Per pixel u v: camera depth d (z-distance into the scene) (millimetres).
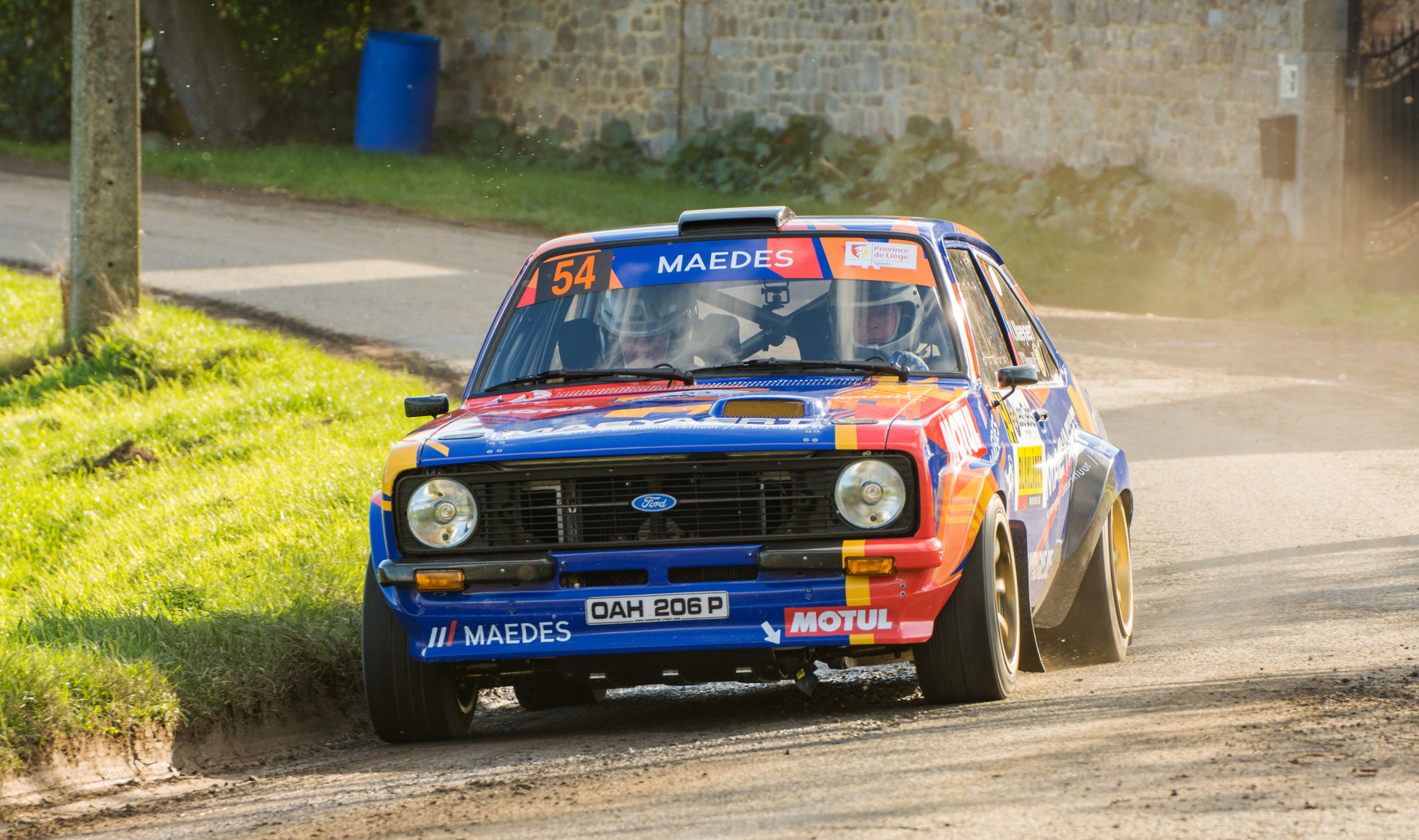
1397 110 90125
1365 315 79062
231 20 128375
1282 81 93875
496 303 73000
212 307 70562
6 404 52281
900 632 19047
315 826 16250
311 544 32281
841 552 18922
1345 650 22609
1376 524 35000
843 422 19422
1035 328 27938
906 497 19078
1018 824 13930
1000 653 20250
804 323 22609
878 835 13867
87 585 31219
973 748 17234
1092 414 28984
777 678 20078
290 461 40500
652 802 15875
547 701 25938
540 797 16594
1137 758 16188
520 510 19672
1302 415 52125
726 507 19344
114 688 21766
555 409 21172
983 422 21250
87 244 56781
